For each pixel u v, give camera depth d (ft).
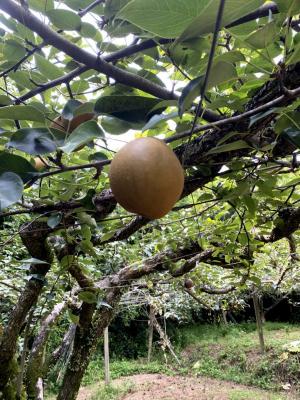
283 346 13.51
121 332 16.43
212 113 1.69
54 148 1.48
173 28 1.07
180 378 13.20
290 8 1.06
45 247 3.28
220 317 18.83
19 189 1.10
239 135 1.69
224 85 1.86
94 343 5.25
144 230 5.99
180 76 1.95
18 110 1.46
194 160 1.82
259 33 1.10
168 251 5.09
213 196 3.01
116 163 1.19
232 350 14.56
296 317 18.85
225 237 4.33
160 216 1.22
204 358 14.71
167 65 2.09
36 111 1.48
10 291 5.12
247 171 2.36
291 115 1.47
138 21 1.04
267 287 11.18
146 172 1.15
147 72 1.90
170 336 16.78
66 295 5.05
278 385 11.66
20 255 6.16
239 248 4.57
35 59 1.76
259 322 13.29
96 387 12.46
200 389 11.93
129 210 1.22
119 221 3.40
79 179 2.49
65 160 2.51
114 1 1.50
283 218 3.81
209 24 1.01
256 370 12.69
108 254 5.88
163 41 1.60
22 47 1.77
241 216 3.58
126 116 1.61
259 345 14.47
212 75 1.20
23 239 3.15
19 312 3.56
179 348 16.08
